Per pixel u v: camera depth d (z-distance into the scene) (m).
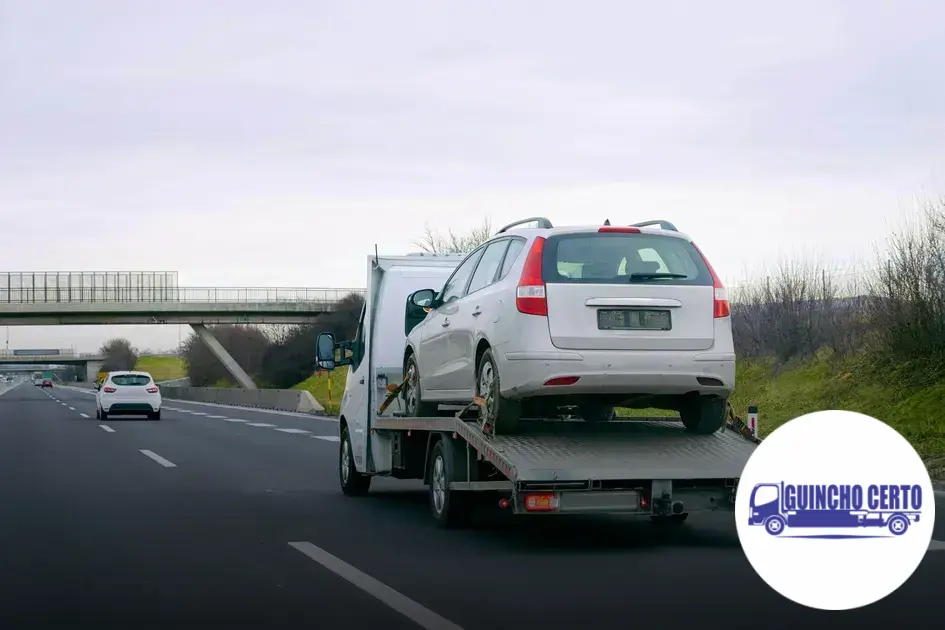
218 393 57.47
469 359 9.62
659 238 8.91
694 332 8.63
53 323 68.00
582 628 5.88
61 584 7.23
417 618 6.14
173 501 12.07
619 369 8.44
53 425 30.22
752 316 27.61
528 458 8.38
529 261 8.66
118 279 67.56
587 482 8.26
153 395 34.22
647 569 7.69
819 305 25.45
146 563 8.03
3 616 6.26
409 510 11.27
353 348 12.94
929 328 19.38
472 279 10.09
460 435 9.24
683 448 8.85
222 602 6.62
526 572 7.59
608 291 8.52
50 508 11.39
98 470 15.91
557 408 10.69
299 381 75.69
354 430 12.55
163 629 5.93
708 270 8.83
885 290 20.56
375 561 8.08
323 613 6.29
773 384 24.41
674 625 5.94
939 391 17.69
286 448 20.67
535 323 8.45
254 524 10.16
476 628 5.89
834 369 22.77
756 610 6.31
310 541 9.10
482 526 10.05
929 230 19.67
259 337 90.06
